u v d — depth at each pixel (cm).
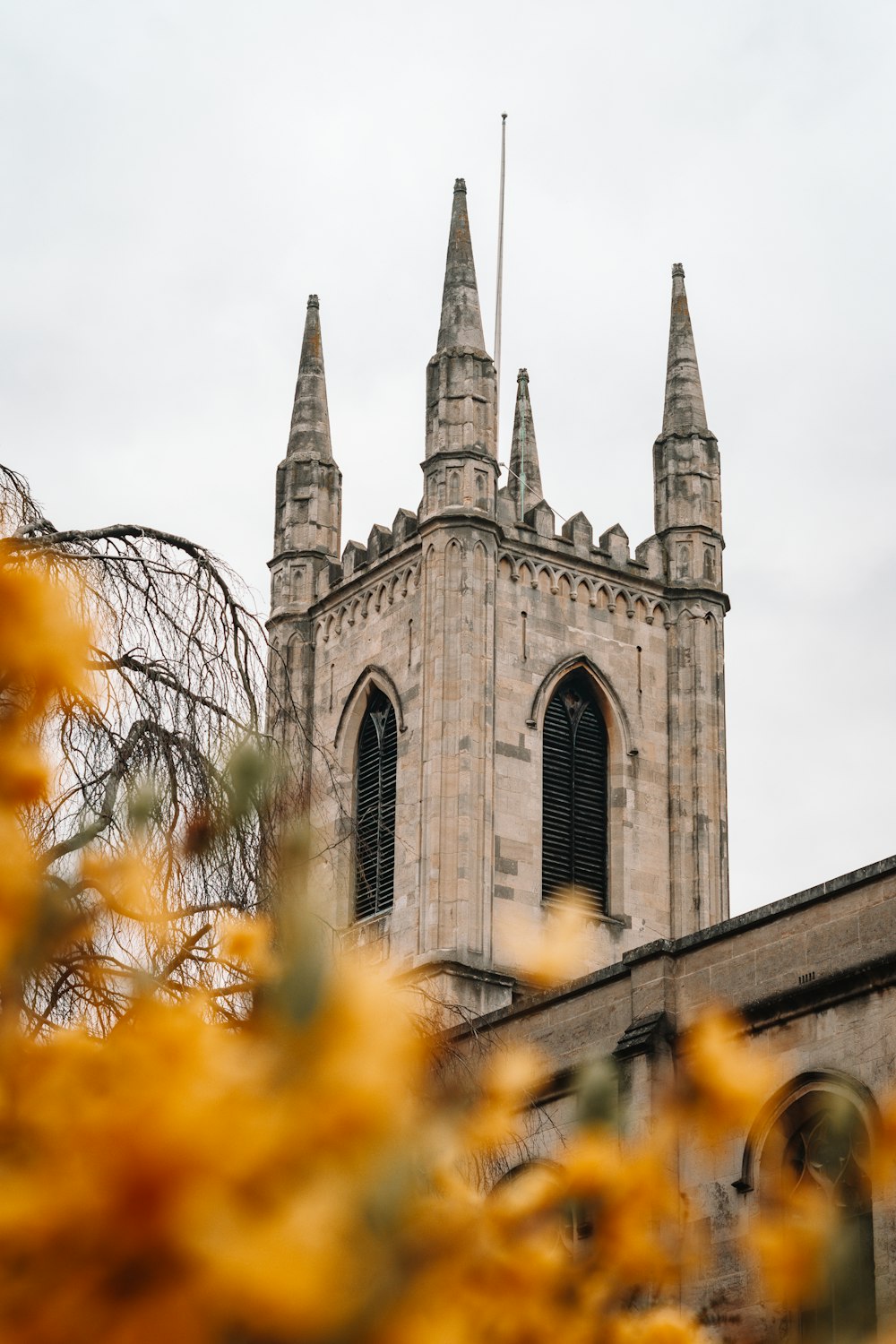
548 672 7975
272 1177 561
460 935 7338
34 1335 533
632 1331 756
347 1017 599
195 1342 537
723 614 8469
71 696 1028
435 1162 686
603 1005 4425
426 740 7706
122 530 2297
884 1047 3822
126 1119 552
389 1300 580
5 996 741
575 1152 752
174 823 1509
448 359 8225
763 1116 3950
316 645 8506
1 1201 541
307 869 766
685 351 8856
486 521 7956
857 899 4012
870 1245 3616
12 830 724
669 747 8219
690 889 8025
